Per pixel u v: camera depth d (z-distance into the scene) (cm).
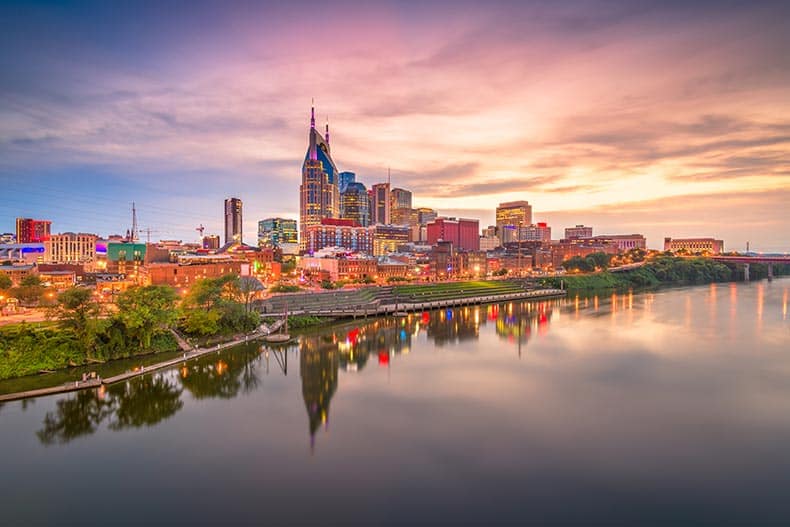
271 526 4056
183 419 6306
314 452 5359
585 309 17238
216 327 11006
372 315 15762
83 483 4722
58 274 17038
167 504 4375
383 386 7738
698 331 12350
